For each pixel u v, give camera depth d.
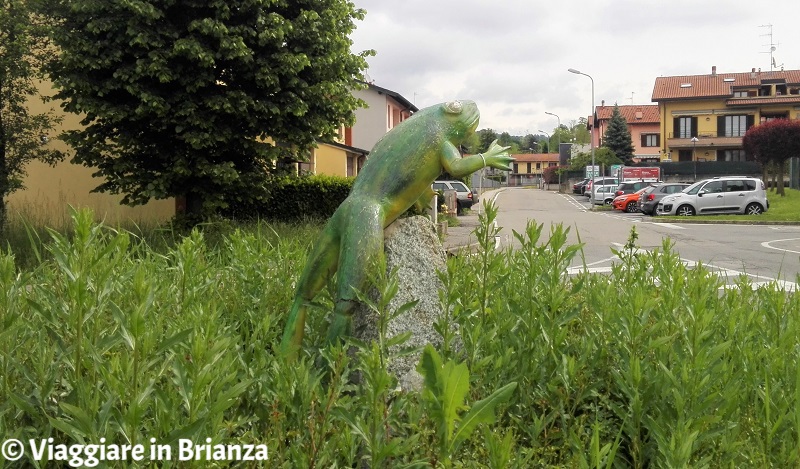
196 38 12.06
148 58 11.80
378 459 2.05
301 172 16.56
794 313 3.64
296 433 2.30
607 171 73.19
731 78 68.75
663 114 67.25
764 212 31.17
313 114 13.48
